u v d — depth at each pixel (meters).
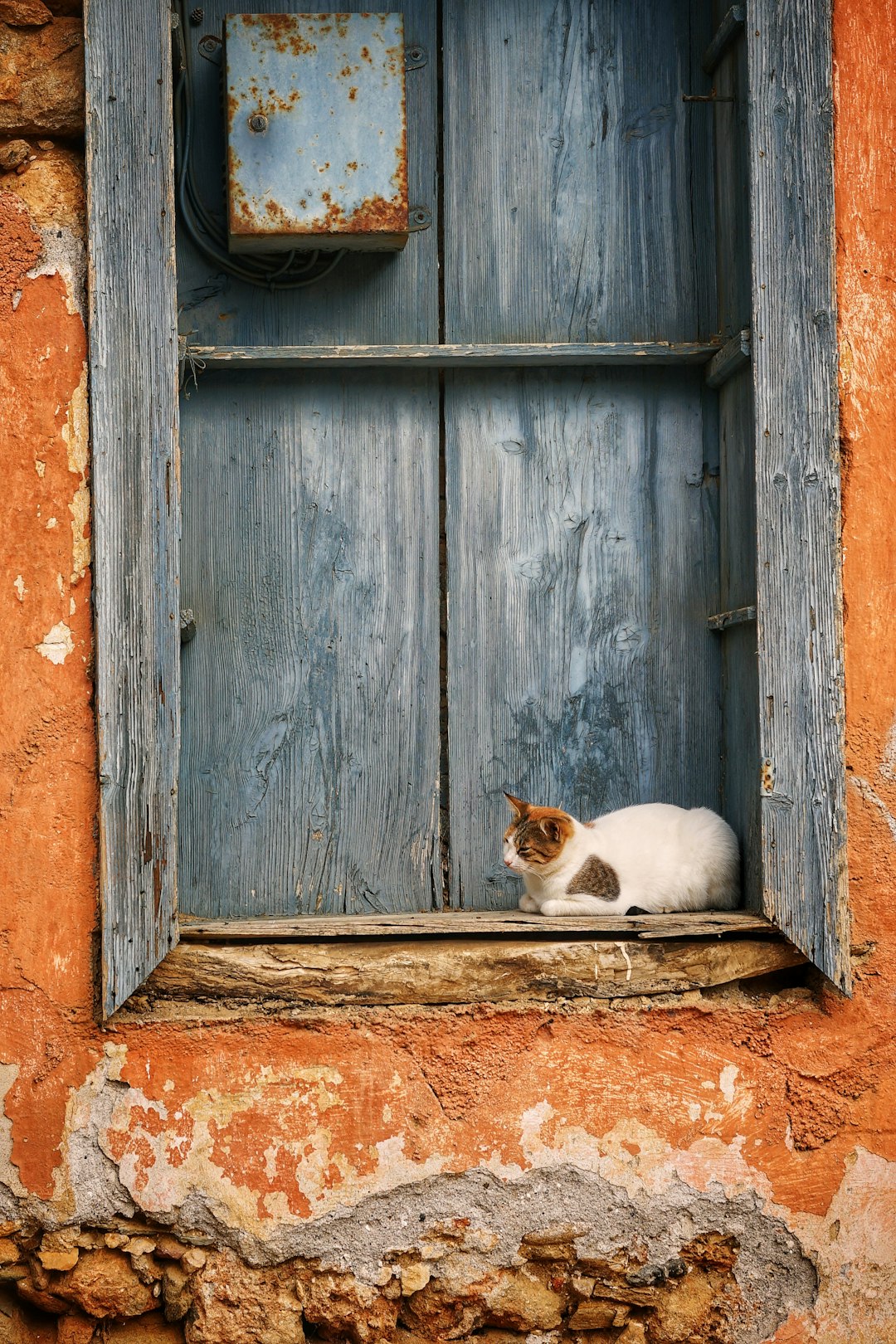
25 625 2.58
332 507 3.13
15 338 2.60
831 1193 2.69
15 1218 2.55
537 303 3.17
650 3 3.19
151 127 2.62
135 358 2.61
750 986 2.80
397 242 2.99
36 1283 2.60
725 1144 2.67
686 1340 2.66
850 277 2.76
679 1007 2.68
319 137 2.89
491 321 3.15
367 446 3.14
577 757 3.18
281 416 3.12
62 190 2.63
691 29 3.19
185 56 2.97
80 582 2.60
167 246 2.62
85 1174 2.55
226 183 2.96
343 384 3.13
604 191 3.18
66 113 2.63
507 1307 2.63
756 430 2.74
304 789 3.11
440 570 3.16
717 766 3.19
